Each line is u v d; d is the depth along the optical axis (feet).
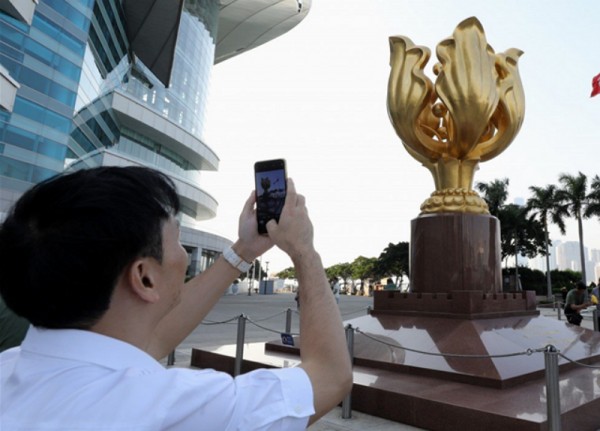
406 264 169.07
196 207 131.64
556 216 116.37
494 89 23.07
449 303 21.09
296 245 3.67
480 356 12.82
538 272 137.90
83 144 81.41
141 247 2.91
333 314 3.48
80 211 2.72
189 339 32.01
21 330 7.75
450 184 24.73
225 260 4.96
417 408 13.94
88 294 2.75
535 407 12.92
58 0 69.31
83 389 2.47
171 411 2.46
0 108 41.19
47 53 67.00
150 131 109.09
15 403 2.49
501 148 24.59
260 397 2.75
